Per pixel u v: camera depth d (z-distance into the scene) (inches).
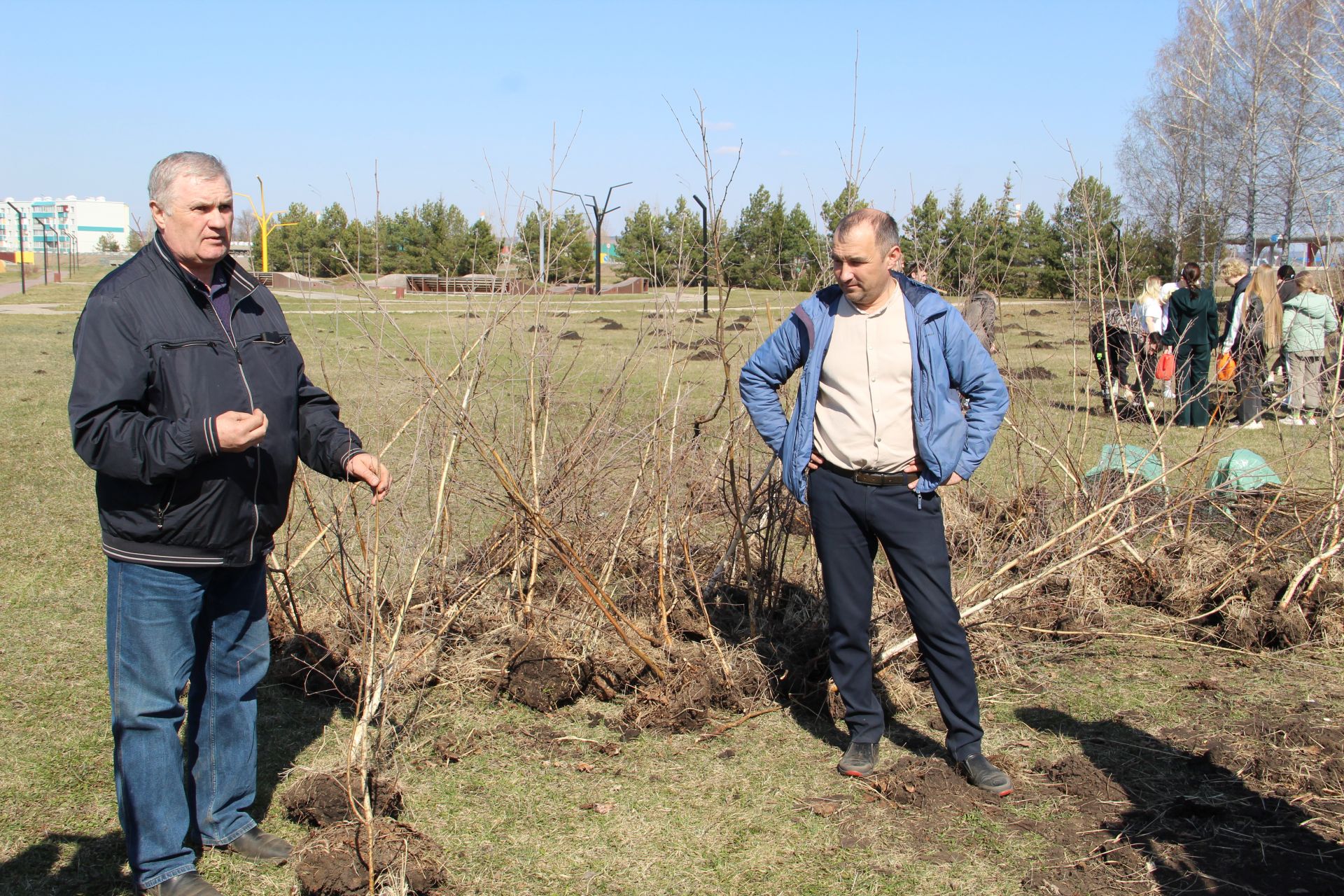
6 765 142.6
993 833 131.4
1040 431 256.5
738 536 198.2
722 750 154.3
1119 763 150.7
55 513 273.9
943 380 139.7
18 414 417.4
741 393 156.0
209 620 120.2
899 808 137.3
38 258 3127.5
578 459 192.2
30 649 183.2
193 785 124.1
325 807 129.4
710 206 174.6
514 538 193.0
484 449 171.9
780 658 178.4
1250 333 307.9
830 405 144.9
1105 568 223.8
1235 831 131.9
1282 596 208.5
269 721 160.2
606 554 193.6
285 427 117.3
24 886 116.0
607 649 176.9
